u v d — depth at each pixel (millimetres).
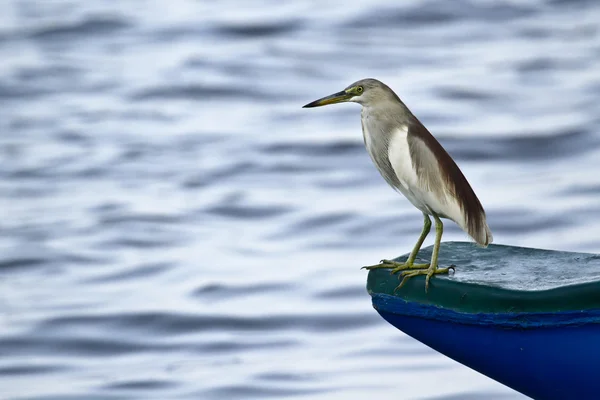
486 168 21359
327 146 22688
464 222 7004
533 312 6469
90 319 14422
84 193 20578
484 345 6828
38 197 20453
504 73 28156
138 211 19266
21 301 15250
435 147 7156
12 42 32906
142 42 32562
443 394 11805
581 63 28703
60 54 31594
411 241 17625
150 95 27516
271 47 31422
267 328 14047
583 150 21969
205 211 19297
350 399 11742
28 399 12102
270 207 19359
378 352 13102
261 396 11977
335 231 18125
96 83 28719
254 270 16281
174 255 17016
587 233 17609
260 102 26812
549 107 24953
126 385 12422
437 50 31000
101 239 17844
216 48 31453
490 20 33750
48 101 27375
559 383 6781
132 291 15570
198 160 22406
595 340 6434
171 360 13242
